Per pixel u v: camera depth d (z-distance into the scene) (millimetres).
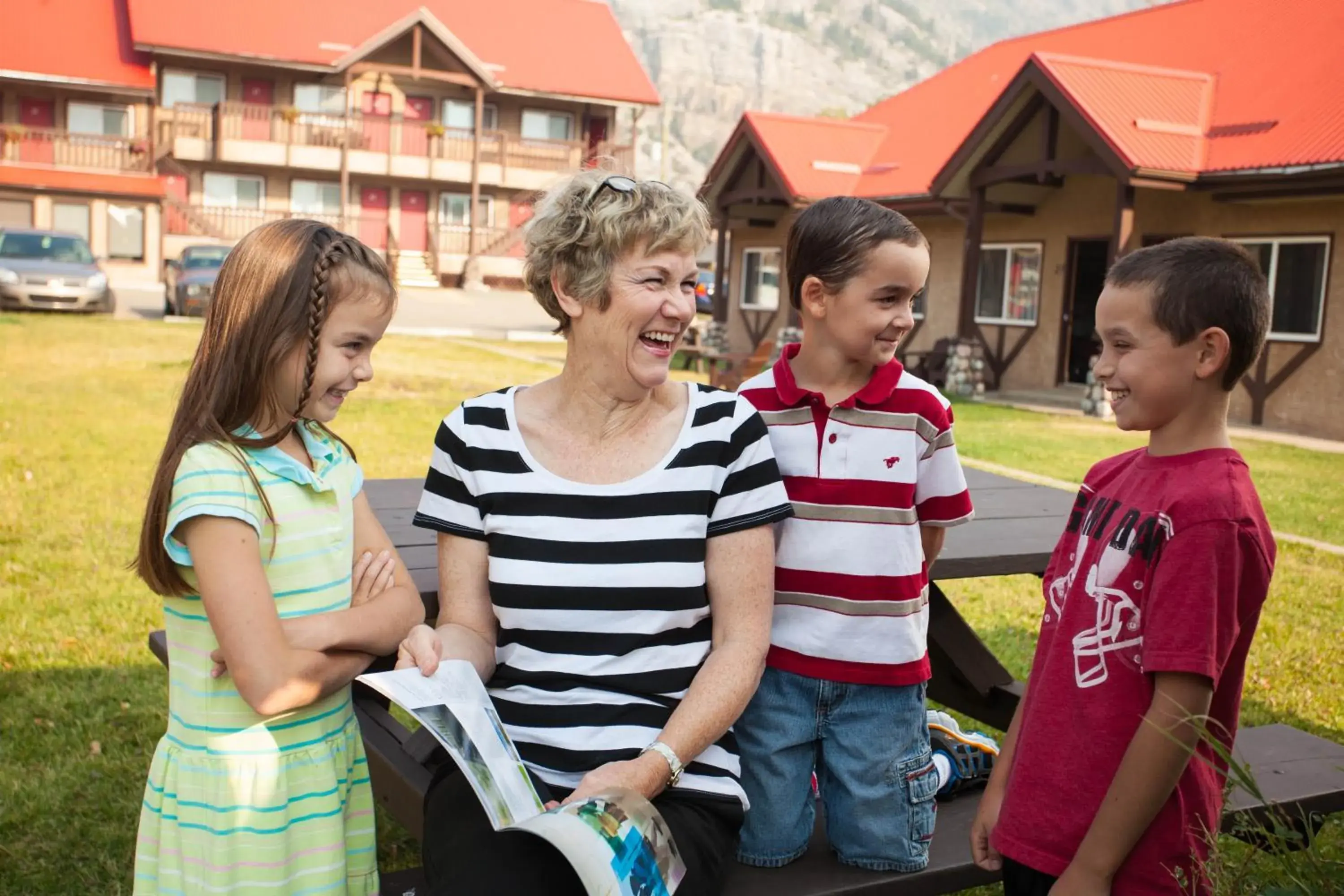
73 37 32406
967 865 2338
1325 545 7473
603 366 2105
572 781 1984
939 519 2354
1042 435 12570
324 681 1871
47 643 4512
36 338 16062
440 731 1762
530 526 2076
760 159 21891
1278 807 2627
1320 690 4594
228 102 32812
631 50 38250
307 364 1880
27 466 7746
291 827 1896
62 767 3502
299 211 34500
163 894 1886
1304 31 17891
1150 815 1780
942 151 21234
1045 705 1960
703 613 2113
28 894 2875
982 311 19688
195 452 1824
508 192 36312
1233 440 13531
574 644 2059
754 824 2279
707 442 2111
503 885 1732
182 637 1917
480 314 28375
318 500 1961
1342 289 14359
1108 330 1915
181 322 20375
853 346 2219
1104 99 15734
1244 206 15461
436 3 36969
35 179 29516
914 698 2307
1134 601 1842
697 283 2148
